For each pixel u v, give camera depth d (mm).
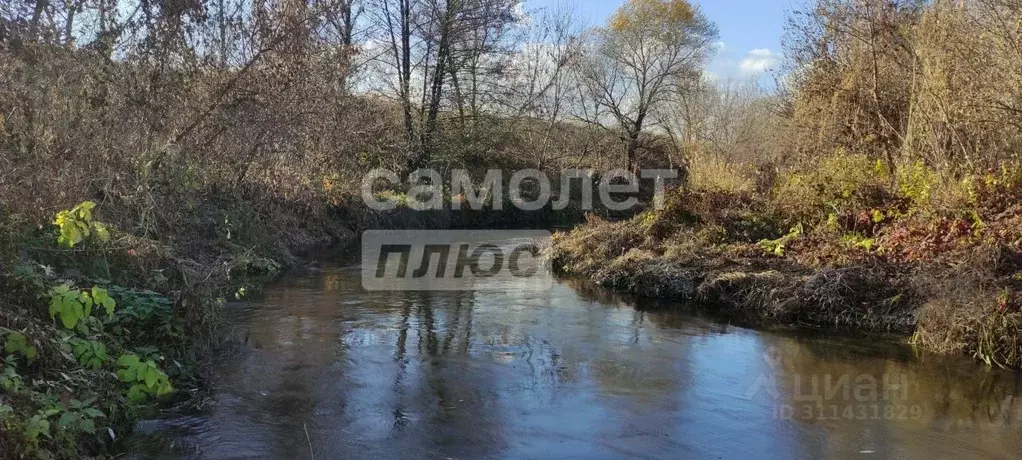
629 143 32250
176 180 10570
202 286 6715
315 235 16391
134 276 6797
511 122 24891
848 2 15141
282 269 12602
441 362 6926
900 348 7609
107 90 8914
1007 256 8148
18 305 4895
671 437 5137
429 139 22797
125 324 5977
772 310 9117
